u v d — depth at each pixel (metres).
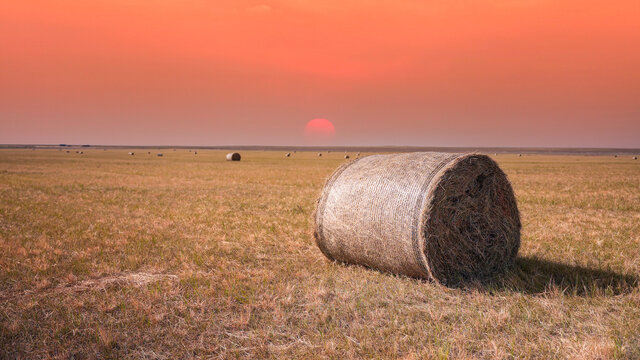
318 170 41.09
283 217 13.62
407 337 5.18
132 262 8.16
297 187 24.14
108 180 27.81
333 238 8.34
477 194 7.61
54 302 6.23
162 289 6.79
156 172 36.66
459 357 4.67
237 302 6.29
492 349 4.89
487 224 7.74
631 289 6.68
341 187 8.40
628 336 5.09
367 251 7.84
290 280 7.36
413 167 7.64
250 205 16.44
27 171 36.16
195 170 40.06
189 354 4.87
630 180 30.61
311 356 4.79
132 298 6.32
